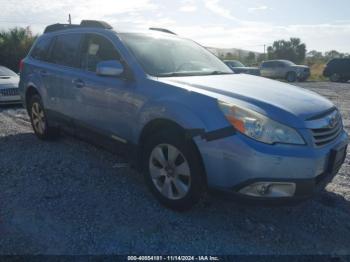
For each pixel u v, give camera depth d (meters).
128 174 4.49
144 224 3.29
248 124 2.94
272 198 2.95
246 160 2.89
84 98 4.49
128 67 3.94
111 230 3.18
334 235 3.20
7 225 3.23
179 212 3.50
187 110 3.20
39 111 5.83
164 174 3.53
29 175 4.42
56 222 3.30
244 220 3.42
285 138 2.94
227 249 2.95
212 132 3.04
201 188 3.26
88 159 5.02
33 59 5.92
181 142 3.28
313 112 3.18
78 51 4.84
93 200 3.75
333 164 3.20
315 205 3.75
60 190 3.99
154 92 3.58
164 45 4.47
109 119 4.15
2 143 5.83
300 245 3.04
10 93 9.47
